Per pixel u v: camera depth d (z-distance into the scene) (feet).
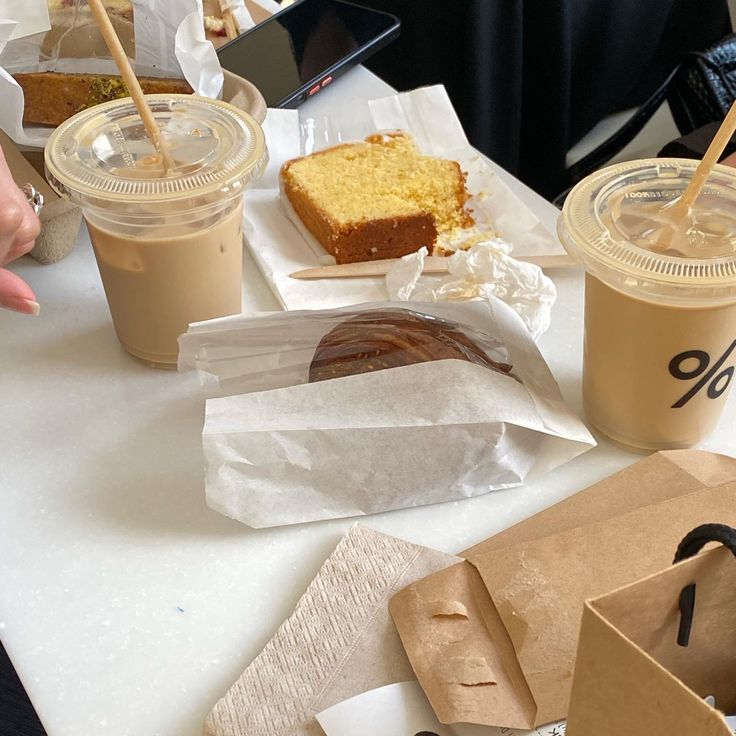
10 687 3.25
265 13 3.61
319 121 3.11
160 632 1.65
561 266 2.51
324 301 2.42
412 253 2.60
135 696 1.55
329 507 1.85
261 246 2.63
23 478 1.96
